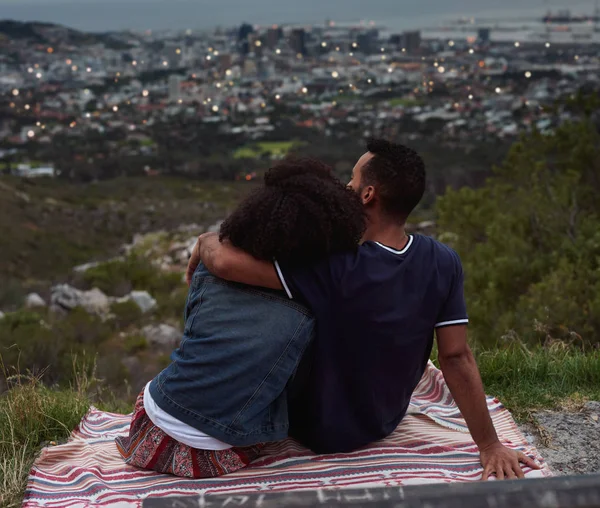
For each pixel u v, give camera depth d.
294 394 2.07
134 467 2.08
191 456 2.00
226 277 1.97
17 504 2.12
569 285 5.82
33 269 30.20
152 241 35.59
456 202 9.17
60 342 10.19
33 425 2.76
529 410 2.89
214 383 1.95
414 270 1.98
